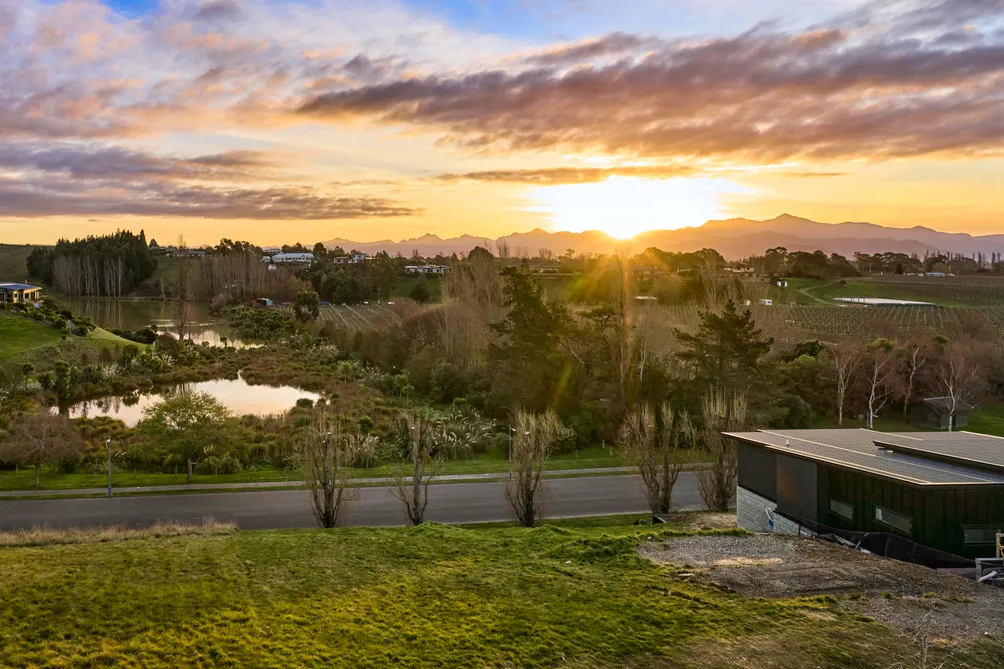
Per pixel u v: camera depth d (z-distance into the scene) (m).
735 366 48.69
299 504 30.22
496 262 95.88
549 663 13.27
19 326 75.56
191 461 34.62
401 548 20.77
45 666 12.55
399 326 79.25
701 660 13.37
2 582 16.59
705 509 31.27
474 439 43.28
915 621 15.11
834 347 63.22
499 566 19.08
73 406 54.78
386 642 14.05
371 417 49.31
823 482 22.55
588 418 46.47
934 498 18.98
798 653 13.62
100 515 28.34
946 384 54.12
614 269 85.88
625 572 18.52
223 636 14.09
